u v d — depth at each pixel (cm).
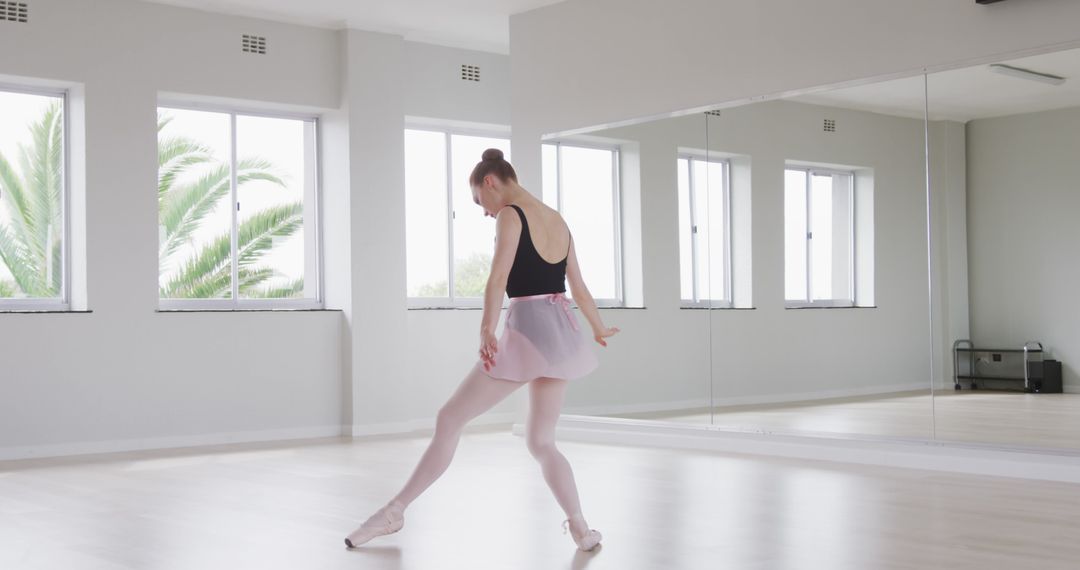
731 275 673
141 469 608
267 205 809
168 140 763
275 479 556
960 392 575
